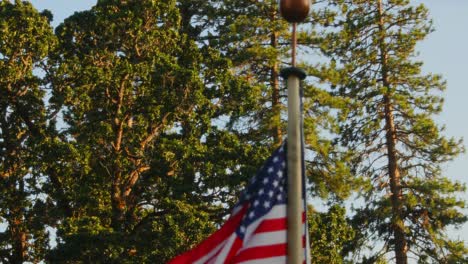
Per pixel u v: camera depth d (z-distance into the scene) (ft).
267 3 124.47
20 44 102.78
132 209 98.43
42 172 99.45
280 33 119.14
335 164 110.32
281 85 117.08
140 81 104.06
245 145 97.60
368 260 131.34
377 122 134.51
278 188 32.35
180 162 97.25
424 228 131.03
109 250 87.66
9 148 104.94
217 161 96.58
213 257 32.09
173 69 100.27
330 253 97.66
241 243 31.89
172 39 108.06
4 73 102.01
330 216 99.86
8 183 102.12
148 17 109.09
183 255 32.17
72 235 87.25
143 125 101.24
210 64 107.45
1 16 102.78
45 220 100.94
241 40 117.29
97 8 107.76
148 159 98.73
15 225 102.89
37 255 103.30
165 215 91.15
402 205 130.21
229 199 97.86
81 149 95.91
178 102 100.27
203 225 90.02
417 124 132.46
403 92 137.80
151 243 88.94
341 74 119.96
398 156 134.92
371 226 132.36
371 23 138.31
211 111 102.78
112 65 103.71
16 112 106.01
